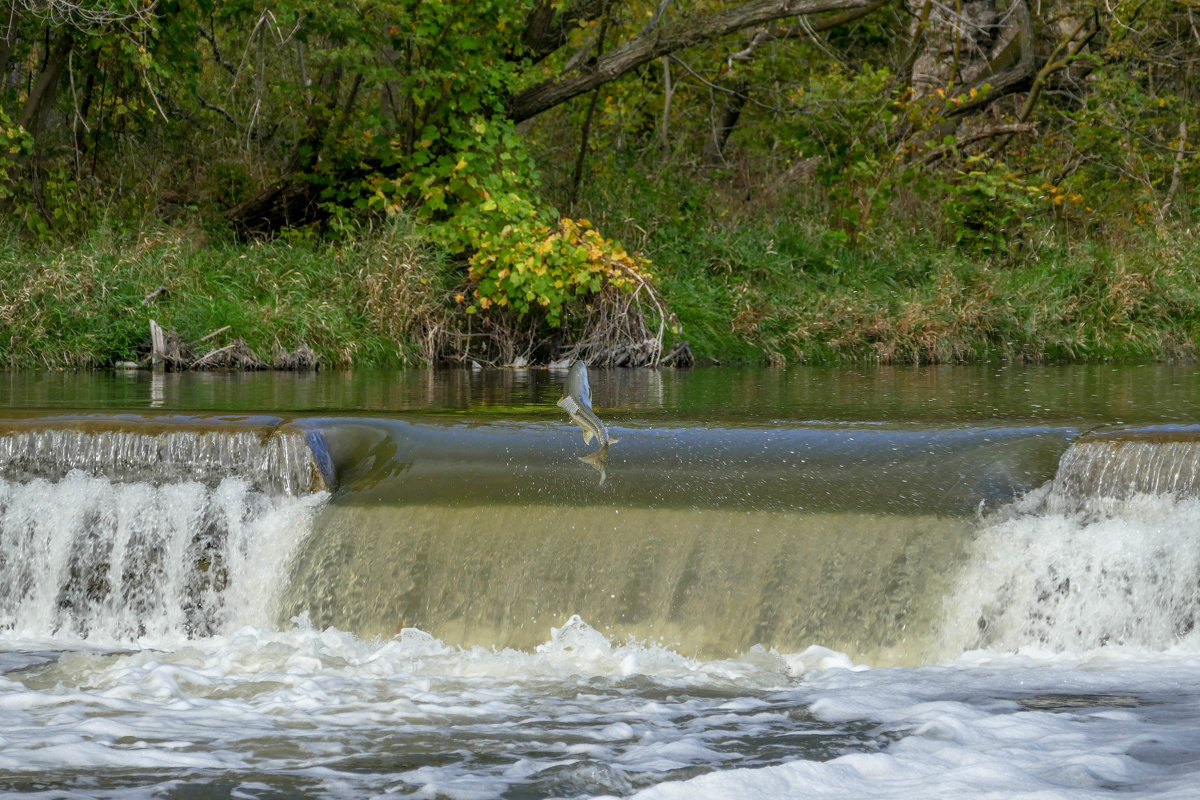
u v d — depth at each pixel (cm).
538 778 598
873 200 3231
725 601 948
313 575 1012
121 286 2369
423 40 2631
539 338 2641
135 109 2839
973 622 925
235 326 2328
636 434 1116
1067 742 631
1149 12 3584
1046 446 1049
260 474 1070
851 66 4381
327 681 812
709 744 656
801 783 574
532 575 977
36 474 1087
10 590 1052
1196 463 952
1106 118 3547
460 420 1164
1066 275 2947
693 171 3550
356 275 2591
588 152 3381
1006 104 4166
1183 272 2950
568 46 3091
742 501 1005
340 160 2848
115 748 647
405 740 668
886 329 2703
